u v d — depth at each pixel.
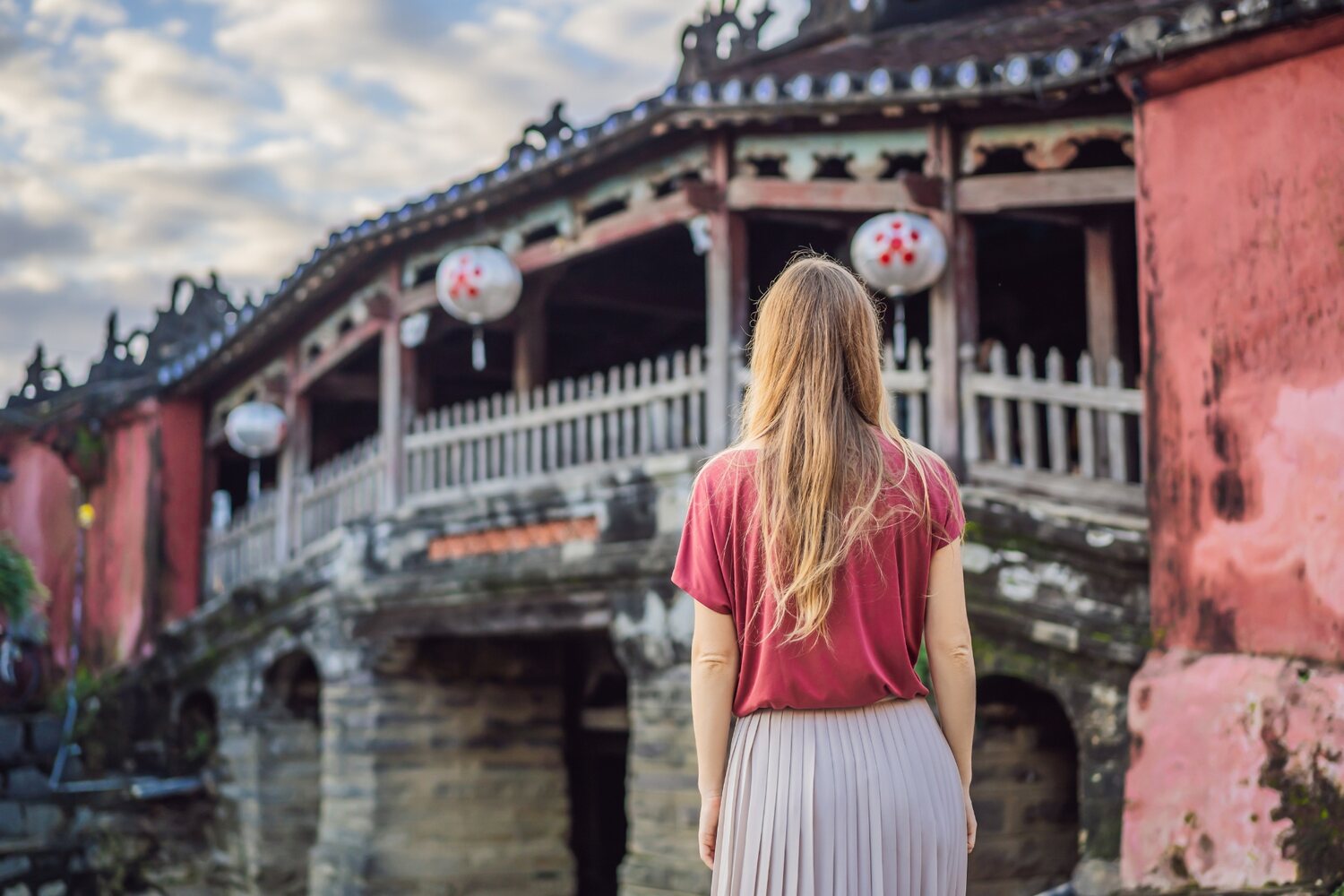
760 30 10.16
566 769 10.79
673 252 11.45
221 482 17.70
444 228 9.98
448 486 10.10
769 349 2.24
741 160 7.95
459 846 10.18
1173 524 6.20
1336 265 5.61
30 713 14.88
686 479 7.76
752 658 2.21
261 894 11.59
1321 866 5.14
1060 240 10.02
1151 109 6.49
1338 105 5.65
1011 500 6.74
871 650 2.15
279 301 11.43
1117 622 6.36
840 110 7.43
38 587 14.94
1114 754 6.30
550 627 8.56
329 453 16.17
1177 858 5.73
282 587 11.34
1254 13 5.72
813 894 2.08
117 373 17.45
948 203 7.48
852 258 8.20
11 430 18.12
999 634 6.66
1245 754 5.56
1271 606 5.71
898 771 2.12
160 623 14.77
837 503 2.14
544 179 8.77
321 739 12.15
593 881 10.93
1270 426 5.80
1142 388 6.57
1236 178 6.05
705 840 2.25
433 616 9.56
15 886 12.00
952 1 10.11
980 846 6.80
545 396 9.80
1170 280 6.32
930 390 7.45
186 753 13.30
